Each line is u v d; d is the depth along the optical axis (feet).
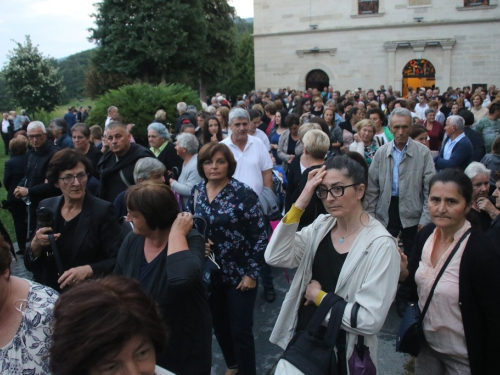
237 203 11.19
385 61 85.10
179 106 36.96
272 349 13.85
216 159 11.28
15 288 6.47
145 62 90.33
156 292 8.15
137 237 8.95
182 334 8.36
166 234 8.54
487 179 12.26
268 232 16.57
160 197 8.21
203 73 100.32
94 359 4.06
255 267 11.10
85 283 4.58
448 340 8.29
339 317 7.10
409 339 8.52
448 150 20.88
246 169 16.70
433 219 8.39
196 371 8.52
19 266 21.54
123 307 4.26
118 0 88.43
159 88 43.09
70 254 10.36
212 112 33.47
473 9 79.05
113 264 10.26
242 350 11.12
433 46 81.82
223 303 11.61
